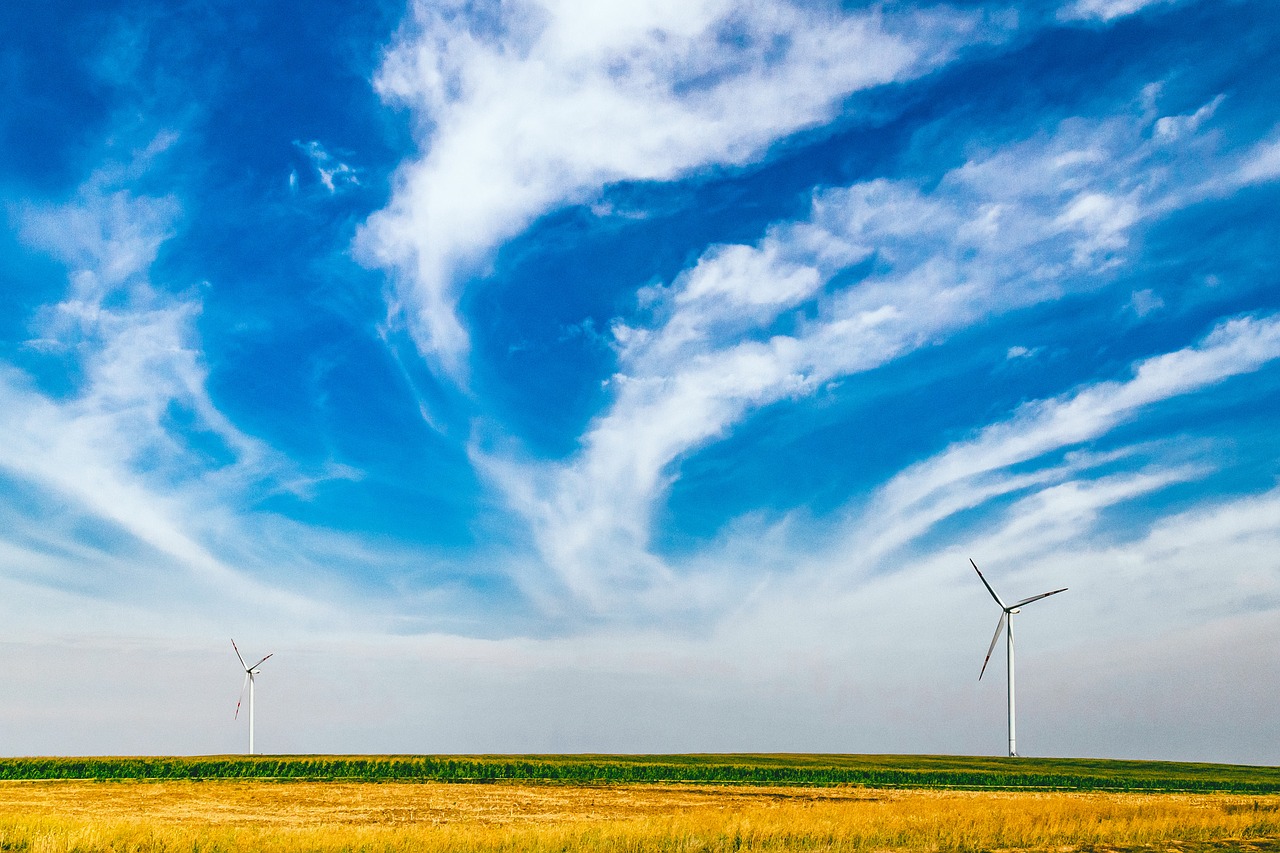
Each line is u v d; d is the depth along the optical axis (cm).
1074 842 2959
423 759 8044
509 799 4703
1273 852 2841
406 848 2467
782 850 2630
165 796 4775
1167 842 3002
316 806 4262
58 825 2678
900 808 3409
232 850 2441
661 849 2586
